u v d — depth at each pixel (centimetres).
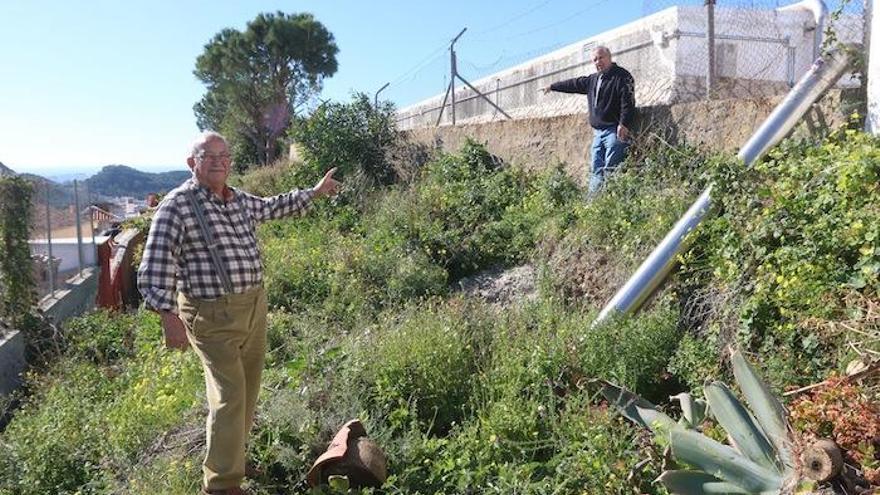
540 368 518
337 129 1330
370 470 445
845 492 341
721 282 558
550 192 889
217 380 428
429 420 531
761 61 916
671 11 916
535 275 755
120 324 945
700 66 898
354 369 555
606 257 696
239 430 427
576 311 616
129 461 515
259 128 3447
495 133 1150
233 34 3528
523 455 458
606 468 415
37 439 559
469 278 829
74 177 1433
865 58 650
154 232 418
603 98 836
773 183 566
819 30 882
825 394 380
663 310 565
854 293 457
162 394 582
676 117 822
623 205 733
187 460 479
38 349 930
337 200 1155
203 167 430
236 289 429
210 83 3644
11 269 951
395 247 879
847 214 476
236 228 441
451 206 973
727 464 374
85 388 701
